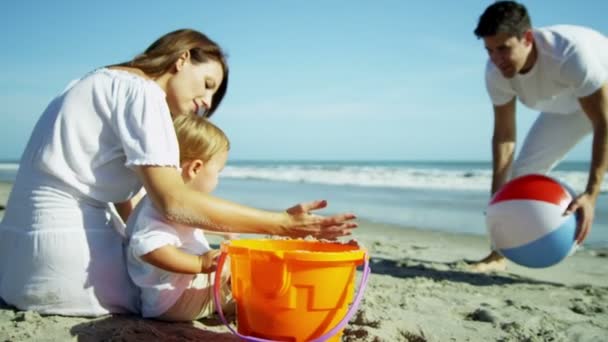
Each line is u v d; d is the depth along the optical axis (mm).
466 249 5328
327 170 28188
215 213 1956
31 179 2191
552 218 3332
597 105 3465
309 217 2016
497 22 3510
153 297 2189
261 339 1828
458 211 8938
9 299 2254
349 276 1884
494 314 2785
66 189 2152
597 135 3465
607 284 3875
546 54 3588
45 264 2143
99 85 2154
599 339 2529
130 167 2027
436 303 3072
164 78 2328
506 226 3447
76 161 2127
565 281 3961
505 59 3602
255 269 1841
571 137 4035
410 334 2430
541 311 3002
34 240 2143
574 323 2787
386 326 2422
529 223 3354
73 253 2150
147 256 2043
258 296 1852
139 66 2293
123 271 2266
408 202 10633
